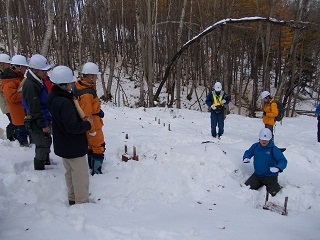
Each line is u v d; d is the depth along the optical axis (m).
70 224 3.67
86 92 4.89
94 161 5.36
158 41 29.91
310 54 27.41
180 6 24.47
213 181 5.60
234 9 20.70
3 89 5.89
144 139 8.04
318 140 10.35
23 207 4.01
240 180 6.04
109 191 4.90
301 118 16.06
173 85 19.95
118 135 8.26
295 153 7.34
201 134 9.65
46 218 3.76
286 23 14.55
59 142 4.11
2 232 3.38
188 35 24.33
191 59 28.70
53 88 4.00
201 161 6.42
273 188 5.43
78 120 4.16
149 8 16.33
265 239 3.65
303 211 4.90
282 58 31.28
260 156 5.46
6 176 4.81
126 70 30.20
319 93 32.28
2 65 6.54
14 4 26.89
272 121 8.55
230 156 6.70
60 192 4.74
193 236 3.58
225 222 4.12
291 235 3.83
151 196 4.89
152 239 3.45
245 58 36.31
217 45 21.03
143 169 5.74
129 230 3.62
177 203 4.79
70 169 4.36
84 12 20.61
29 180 4.85
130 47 31.14
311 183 6.12
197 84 32.03
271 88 33.19
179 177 5.60
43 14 27.30
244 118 14.29
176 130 9.94
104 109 12.48
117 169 5.76
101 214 4.05
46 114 5.07
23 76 5.98
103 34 29.06
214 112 9.05
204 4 22.03
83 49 28.31
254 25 22.31
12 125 6.77
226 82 19.62
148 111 13.23
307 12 19.41
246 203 4.95
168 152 6.66
